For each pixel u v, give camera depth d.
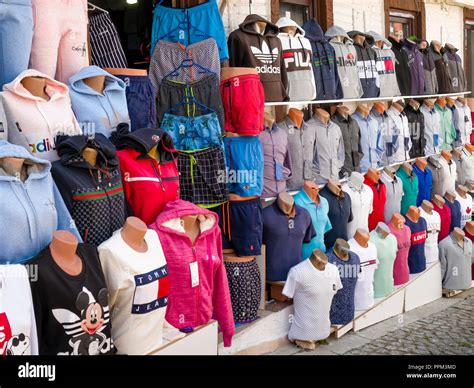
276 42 4.31
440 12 7.77
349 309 4.35
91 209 2.74
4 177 2.38
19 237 2.43
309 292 4.01
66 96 2.90
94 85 3.10
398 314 5.05
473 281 5.89
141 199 3.09
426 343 4.32
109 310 2.71
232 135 3.91
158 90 3.70
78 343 2.41
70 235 2.47
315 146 4.73
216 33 3.87
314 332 4.06
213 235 3.25
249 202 3.91
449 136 6.80
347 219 4.72
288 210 4.18
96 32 3.63
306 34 4.92
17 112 2.68
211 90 3.74
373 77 5.46
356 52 5.31
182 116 3.67
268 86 4.22
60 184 2.71
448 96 7.25
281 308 4.19
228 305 3.36
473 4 8.07
